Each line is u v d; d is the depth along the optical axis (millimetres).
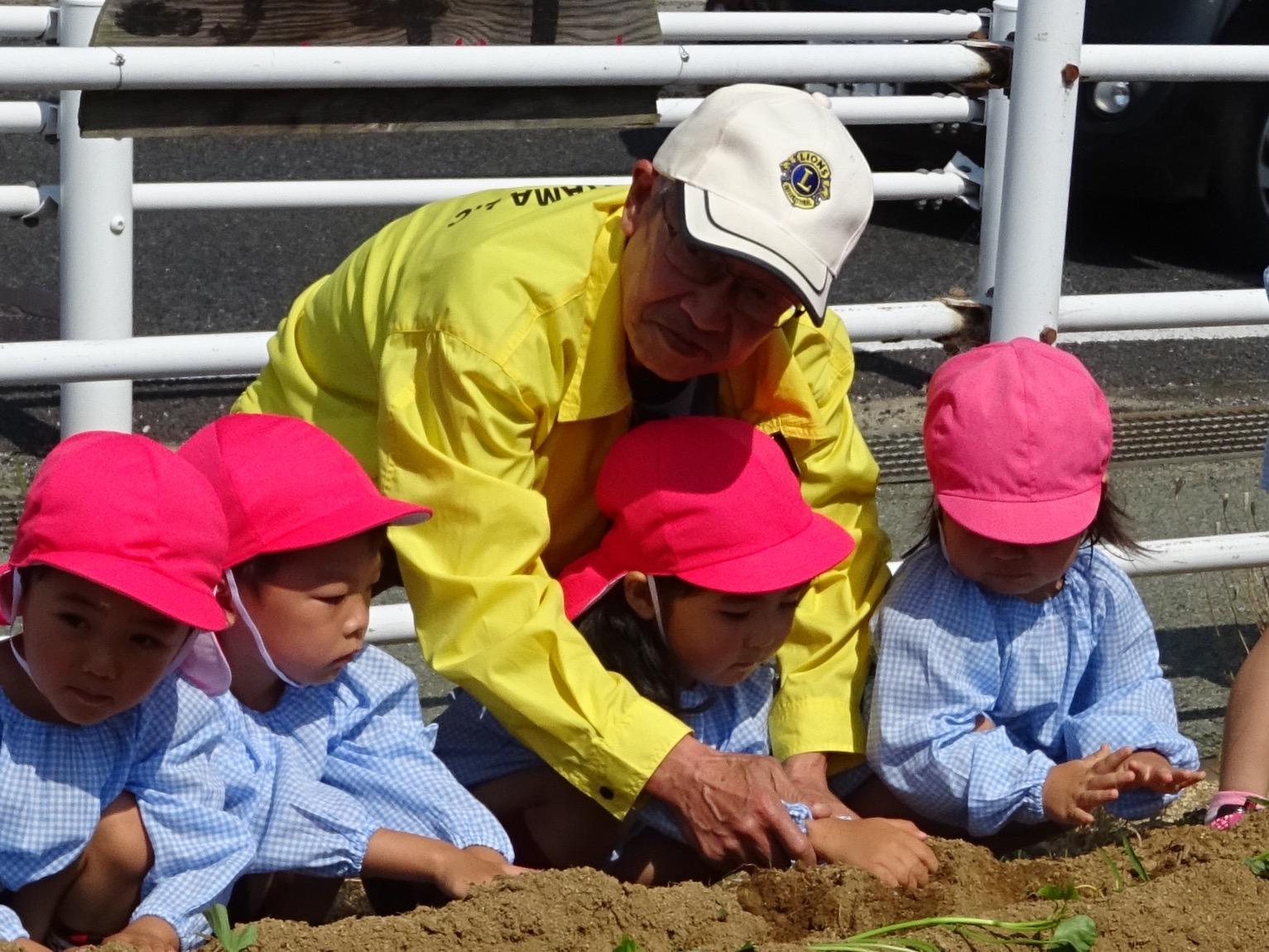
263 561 3420
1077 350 8805
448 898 3637
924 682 4043
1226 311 5246
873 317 4961
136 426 7445
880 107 6004
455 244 3756
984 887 3637
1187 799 4727
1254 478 7234
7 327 8352
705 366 3643
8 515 6281
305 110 4191
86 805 3230
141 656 3115
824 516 4090
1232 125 9906
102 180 6020
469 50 4184
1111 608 4191
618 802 3617
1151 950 3188
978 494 3934
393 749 3742
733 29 7289
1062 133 4820
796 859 3582
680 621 3818
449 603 3617
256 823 3508
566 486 3961
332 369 4039
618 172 11766
